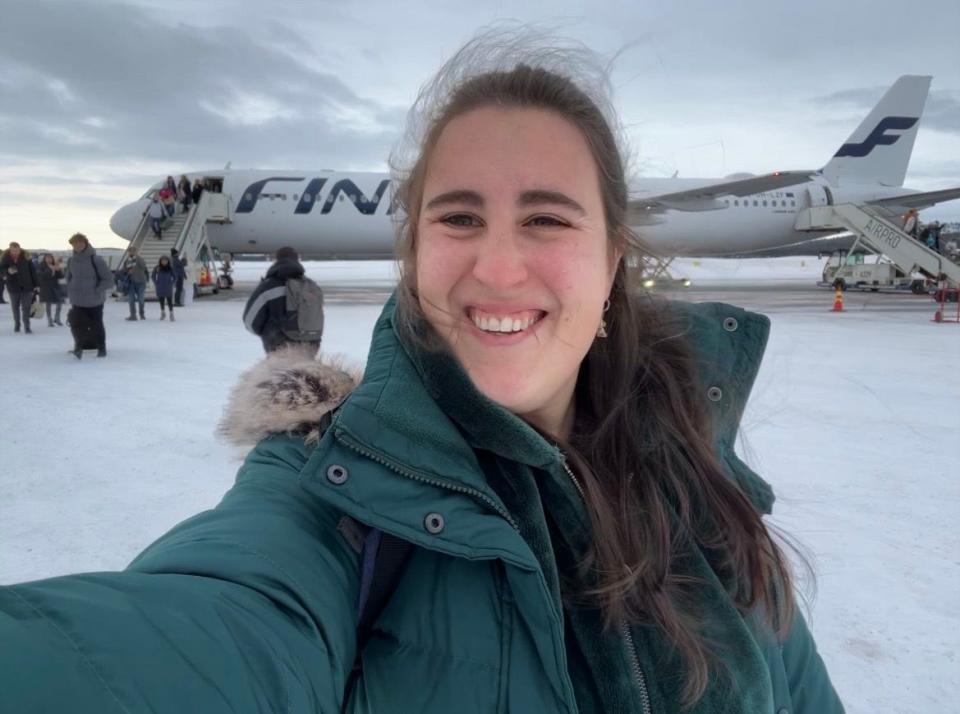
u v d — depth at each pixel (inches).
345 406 34.4
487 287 35.5
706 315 53.8
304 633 29.1
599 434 43.5
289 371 42.1
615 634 36.8
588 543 38.6
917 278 932.0
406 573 34.9
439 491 34.1
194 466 185.5
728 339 53.5
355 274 2060.8
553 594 34.4
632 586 37.7
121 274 741.3
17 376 315.3
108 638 21.9
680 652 37.0
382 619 34.4
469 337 36.6
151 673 21.9
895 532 146.6
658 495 42.2
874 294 967.0
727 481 45.4
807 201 919.7
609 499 41.2
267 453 39.7
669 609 37.6
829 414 255.1
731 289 1093.1
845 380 321.1
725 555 43.9
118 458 191.8
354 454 33.5
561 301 36.8
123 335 467.2
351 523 35.3
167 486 169.5
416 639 33.4
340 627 31.5
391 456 33.4
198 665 23.6
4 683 18.6
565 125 37.3
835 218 860.6
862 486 176.1
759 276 1882.4
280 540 32.3
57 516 149.8
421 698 32.4
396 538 34.9
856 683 95.8
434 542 32.5
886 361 373.4
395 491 33.2
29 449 199.6
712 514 44.6
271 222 805.9
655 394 46.1
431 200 36.9
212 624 25.5
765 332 53.7
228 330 498.9
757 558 44.3
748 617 43.5
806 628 51.0
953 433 229.0
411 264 39.2
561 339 37.6
